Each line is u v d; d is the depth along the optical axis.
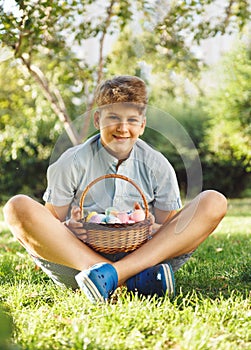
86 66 7.24
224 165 12.63
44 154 11.70
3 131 9.03
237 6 6.12
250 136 10.48
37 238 2.50
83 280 2.37
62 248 2.50
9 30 4.55
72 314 2.35
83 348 1.88
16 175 11.74
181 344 1.97
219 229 6.09
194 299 2.48
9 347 1.76
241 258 3.70
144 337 2.03
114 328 2.07
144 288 2.49
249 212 8.91
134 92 2.68
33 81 8.24
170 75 9.48
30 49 6.11
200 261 3.75
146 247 2.56
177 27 6.39
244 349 1.94
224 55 10.64
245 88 10.37
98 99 2.75
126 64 7.57
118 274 2.48
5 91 8.60
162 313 2.25
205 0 5.95
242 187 12.91
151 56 7.27
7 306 2.42
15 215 2.50
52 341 1.97
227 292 2.75
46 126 11.51
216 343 1.95
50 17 5.28
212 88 11.25
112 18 6.89
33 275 3.18
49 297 2.68
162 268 2.47
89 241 2.51
